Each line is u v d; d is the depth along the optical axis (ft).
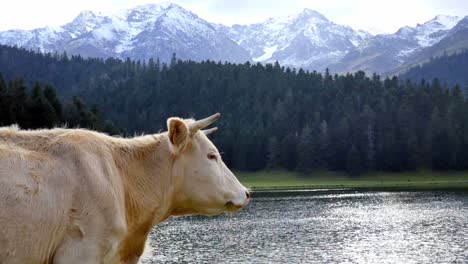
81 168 20.97
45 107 242.37
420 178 482.69
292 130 556.10
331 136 509.76
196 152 24.93
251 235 136.77
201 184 24.88
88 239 20.54
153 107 654.53
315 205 231.09
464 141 500.33
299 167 501.15
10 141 20.61
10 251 19.13
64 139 21.44
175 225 162.71
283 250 112.57
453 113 526.57
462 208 203.82
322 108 594.24
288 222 168.04
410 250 111.86
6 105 232.94
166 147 24.48
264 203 247.09
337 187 415.64
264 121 598.75
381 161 503.61
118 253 22.20
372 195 295.69
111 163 22.45
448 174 491.72
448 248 113.39
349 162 497.87
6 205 19.08
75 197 20.56
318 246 118.21
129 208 22.99
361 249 114.01
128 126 607.37
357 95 611.47
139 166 23.81
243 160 506.89
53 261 20.16
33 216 19.53
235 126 548.31
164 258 101.35
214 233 141.59
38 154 20.61
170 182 24.39
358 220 171.83
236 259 101.35
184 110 644.69
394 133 510.58
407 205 223.30
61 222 20.17
